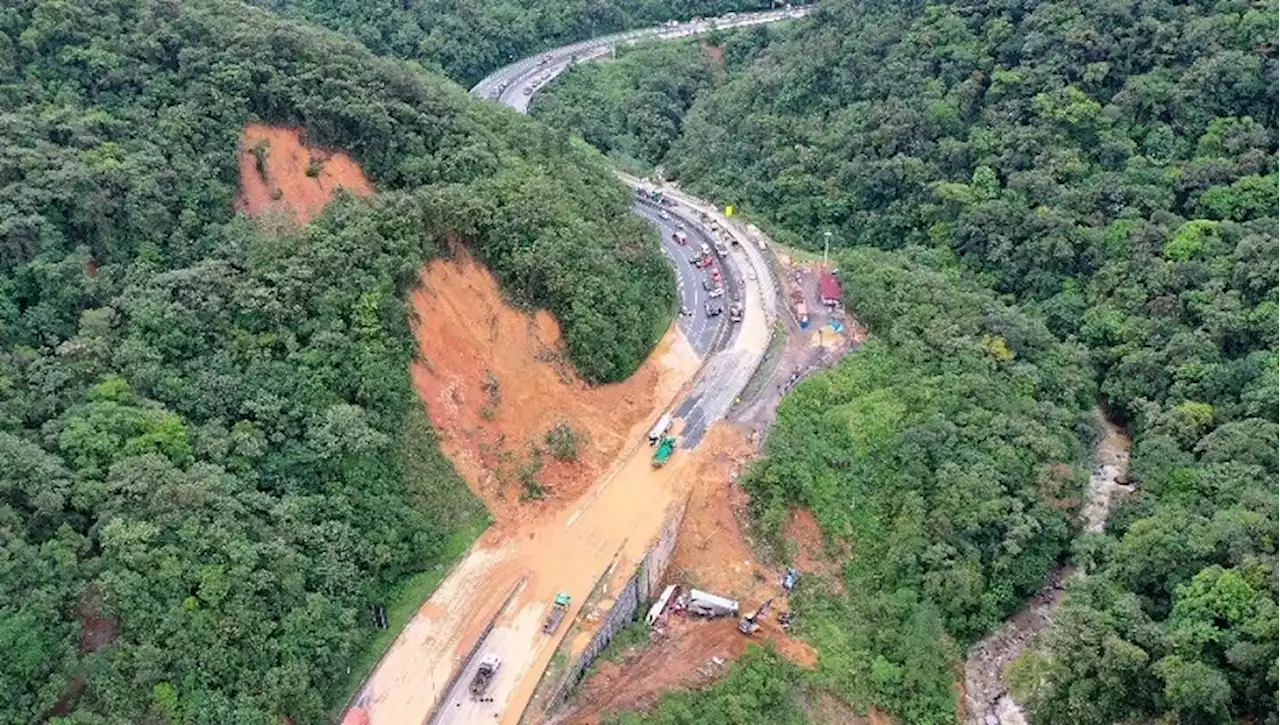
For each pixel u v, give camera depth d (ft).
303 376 284.00
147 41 334.85
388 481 286.46
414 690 257.96
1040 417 339.98
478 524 298.56
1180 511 295.69
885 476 327.06
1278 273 342.44
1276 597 249.75
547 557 292.61
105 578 222.89
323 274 301.02
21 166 279.49
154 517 237.45
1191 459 318.86
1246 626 246.47
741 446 328.90
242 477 260.83
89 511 234.17
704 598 290.56
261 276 295.48
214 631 232.53
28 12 326.85
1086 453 343.87
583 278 346.13
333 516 271.08
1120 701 257.14
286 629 244.22
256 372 279.08
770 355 367.66
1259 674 242.58
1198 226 370.32
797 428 334.03
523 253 339.16
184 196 305.32
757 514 312.91
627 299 358.84
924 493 319.06
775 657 280.10
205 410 268.41
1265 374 323.78
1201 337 344.28
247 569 241.55
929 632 290.97
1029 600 315.58
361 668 261.03
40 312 263.49
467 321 325.83
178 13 350.84
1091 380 360.07
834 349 370.73
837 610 300.61
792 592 301.84
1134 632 258.78
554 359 336.90
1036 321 374.63
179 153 314.76
